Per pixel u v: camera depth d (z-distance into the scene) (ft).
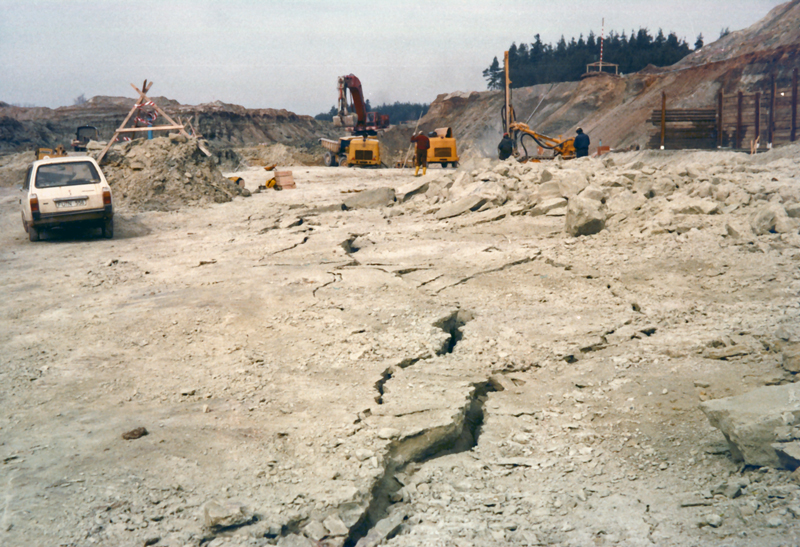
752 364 15.02
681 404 13.62
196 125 315.99
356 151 122.11
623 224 32.76
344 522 9.76
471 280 26.32
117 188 58.49
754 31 226.79
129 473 11.19
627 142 170.91
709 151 89.76
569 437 12.90
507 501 10.48
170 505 10.10
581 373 16.19
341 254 32.68
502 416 14.15
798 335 15.53
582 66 414.21
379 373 16.47
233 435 12.88
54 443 12.61
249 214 53.52
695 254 26.32
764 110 102.06
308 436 12.73
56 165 43.55
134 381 16.47
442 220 43.01
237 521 9.46
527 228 36.60
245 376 16.55
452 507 10.46
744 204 32.27
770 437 9.96
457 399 14.51
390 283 25.99
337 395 14.98
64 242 42.32
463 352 18.17
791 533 8.05
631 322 19.74
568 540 8.96
